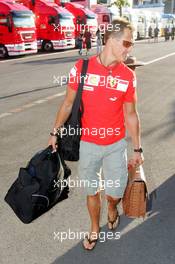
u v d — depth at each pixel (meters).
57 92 11.98
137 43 41.69
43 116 8.88
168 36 47.38
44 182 3.18
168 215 4.27
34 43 25.28
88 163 3.25
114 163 3.28
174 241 3.80
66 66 19.28
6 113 9.13
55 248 3.66
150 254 3.59
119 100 3.06
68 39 28.95
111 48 2.92
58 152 3.25
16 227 4.03
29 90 12.36
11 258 3.51
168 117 8.91
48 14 28.02
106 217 4.20
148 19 49.31
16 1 27.98
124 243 3.74
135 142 3.26
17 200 3.23
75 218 4.23
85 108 3.11
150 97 11.38
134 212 3.39
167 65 19.70
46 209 3.28
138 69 17.89
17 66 19.72
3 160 6.00
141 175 3.39
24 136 7.30
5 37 24.16
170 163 5.90
